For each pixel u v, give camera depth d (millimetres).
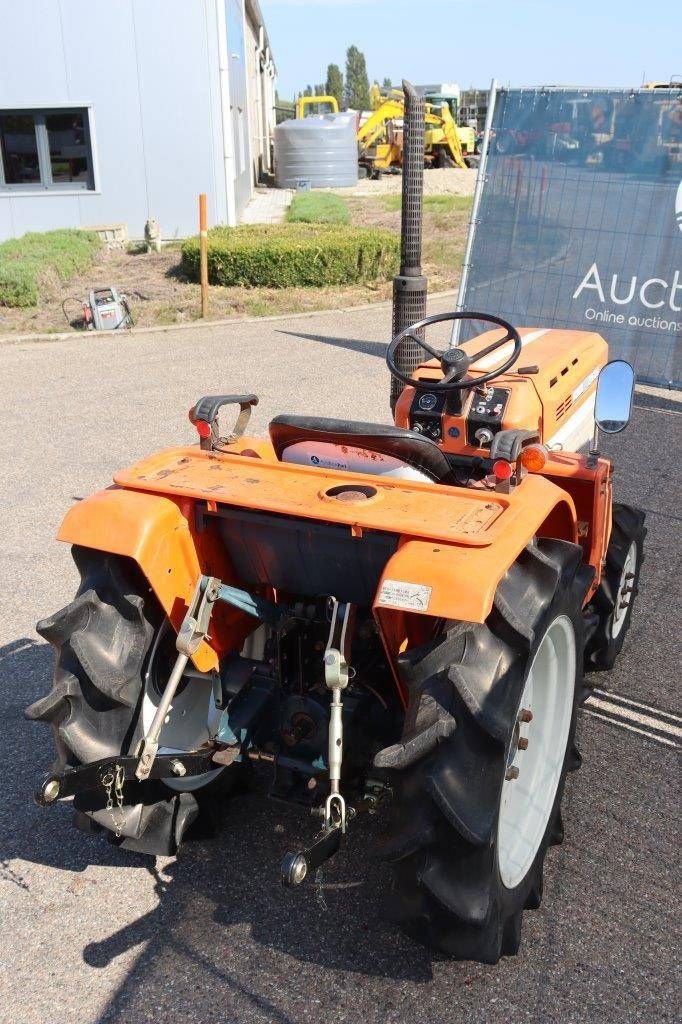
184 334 11367
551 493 2656
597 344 4703
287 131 26953
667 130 7598
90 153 17125
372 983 2512
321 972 2547
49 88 16594
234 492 2539
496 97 8055
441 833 2234
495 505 2455
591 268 8148
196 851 3020
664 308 7992
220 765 2756
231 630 2844
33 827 3150
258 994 2479
